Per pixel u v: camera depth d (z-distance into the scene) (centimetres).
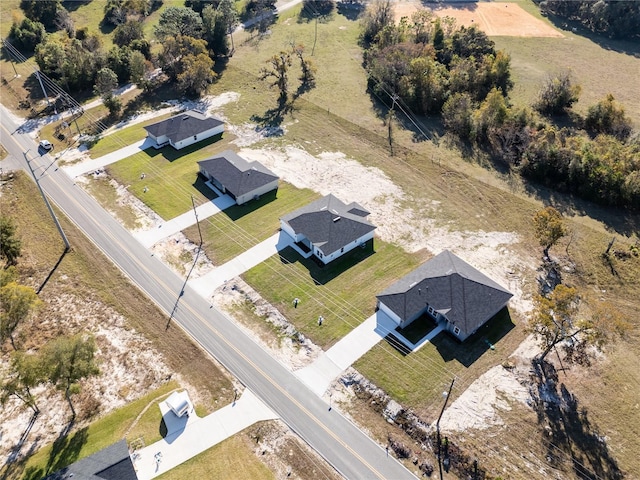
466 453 4406
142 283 6012
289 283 6000
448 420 4659
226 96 9912
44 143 8300
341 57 11356
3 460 4347
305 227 6419
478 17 13775
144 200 7262
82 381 4975
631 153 7525
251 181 7262
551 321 4709
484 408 4759
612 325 4784
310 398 4841
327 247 6194
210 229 6775
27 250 6425
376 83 9850
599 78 10762
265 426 4606
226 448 4431
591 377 5044
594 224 6844
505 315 5653
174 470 4259
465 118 8544
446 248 6525
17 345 5294
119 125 9031
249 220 6931
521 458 4400
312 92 9981
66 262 6272
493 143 8362
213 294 5884
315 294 5862
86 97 9938
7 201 7262
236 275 6109
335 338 5378
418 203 7256
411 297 5525
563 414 4728
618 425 4656
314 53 11538
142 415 4684
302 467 4309
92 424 4612
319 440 4509
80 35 11512
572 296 4747
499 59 9812
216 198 7331
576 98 9362
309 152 8319
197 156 8188
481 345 5328
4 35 11906
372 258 6356
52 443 4462
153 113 9394
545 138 7756
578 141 7738
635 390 4938
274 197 7344
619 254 6375
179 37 10219
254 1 13588
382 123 8994
